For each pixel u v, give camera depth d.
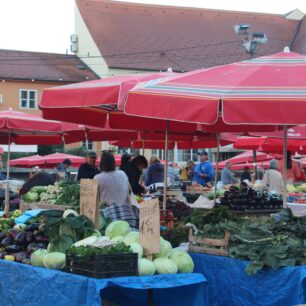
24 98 48.66
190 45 50.00
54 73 49.44
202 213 7.32
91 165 12.57
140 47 48.81
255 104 5.32
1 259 6.52
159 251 5.75
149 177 14.62
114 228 6.33
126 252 5.58
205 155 16.03
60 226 6.31
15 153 40.12
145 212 5.95
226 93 5.52
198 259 6.46
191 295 5.91
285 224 6.36
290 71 6.01
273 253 5.88
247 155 25.56
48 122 11.76
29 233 6.60
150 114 5.80
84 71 50.12
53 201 10.63
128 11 51.50
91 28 49.94
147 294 6.00
